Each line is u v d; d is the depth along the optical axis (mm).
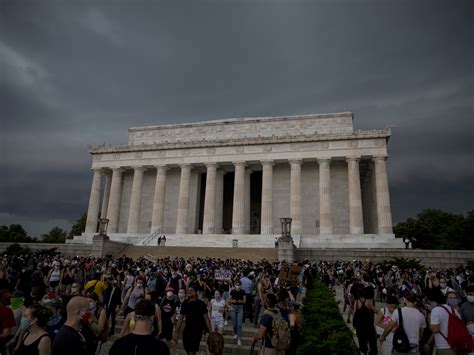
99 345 10297
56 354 6492
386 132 57531
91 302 10539
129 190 70938
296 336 10180
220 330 15445
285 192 63562
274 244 53656
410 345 8961
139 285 14570
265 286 19484
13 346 9211
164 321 12375
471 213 74000
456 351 8977
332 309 12633
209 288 17953
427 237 90375
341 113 64500
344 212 60750
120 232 69062
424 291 20875
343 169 62375
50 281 20688
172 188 68938
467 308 10211
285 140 60781
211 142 63500
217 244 56312
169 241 58438
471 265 37875
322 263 39344
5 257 33219
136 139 73250
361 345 11344
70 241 64938
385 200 55531
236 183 61281
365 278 21062
